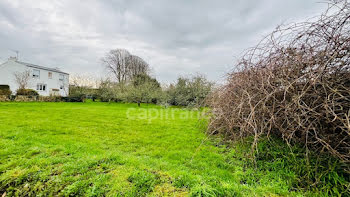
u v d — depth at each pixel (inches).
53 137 133.4
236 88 105.5
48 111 311.4
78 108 394.3
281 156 79.4
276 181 67.0
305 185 62.1
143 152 107.6
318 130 65.4
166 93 592.7
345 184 54.9
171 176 68.5
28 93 644.7
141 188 59.9
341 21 64.2
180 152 105.8
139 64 1071.0
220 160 92.0
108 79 754.8
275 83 79.9
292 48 78.1
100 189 59.2
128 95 610.9
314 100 67.6
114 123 207.8
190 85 532.1
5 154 91.3
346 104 59.4
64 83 981.2
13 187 63.5
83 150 103.7
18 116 239.1
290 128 71.7
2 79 763.4
